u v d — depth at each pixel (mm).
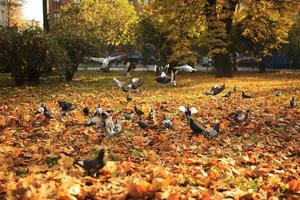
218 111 13781
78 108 14008
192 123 9211
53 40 26094
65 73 27734
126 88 16672
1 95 19125
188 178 5574
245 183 5727
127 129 9938
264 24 35688
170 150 7762
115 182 5289
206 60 52812
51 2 79812
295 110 14000
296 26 48406
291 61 57375
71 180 5105
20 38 24328
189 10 32844
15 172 5832
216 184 5434
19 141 8367
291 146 8609
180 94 19828
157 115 12430
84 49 28484
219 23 33156
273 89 22953
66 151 7324
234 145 8445
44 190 4582
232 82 29266
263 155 7629
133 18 54625
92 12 53875
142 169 6055
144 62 48344
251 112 13594
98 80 29531
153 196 4699
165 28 33625
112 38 55219
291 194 5434
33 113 12555
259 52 44312
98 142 8398
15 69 24625
